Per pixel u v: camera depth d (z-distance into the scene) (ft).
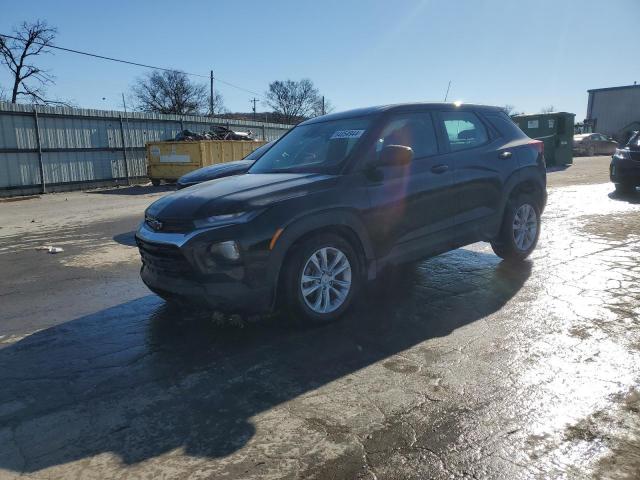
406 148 13.83
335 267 13.71
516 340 12.36
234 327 13.94
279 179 13.87
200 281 12.09
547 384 10.16
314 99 263.90
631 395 9.65
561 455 7.97
